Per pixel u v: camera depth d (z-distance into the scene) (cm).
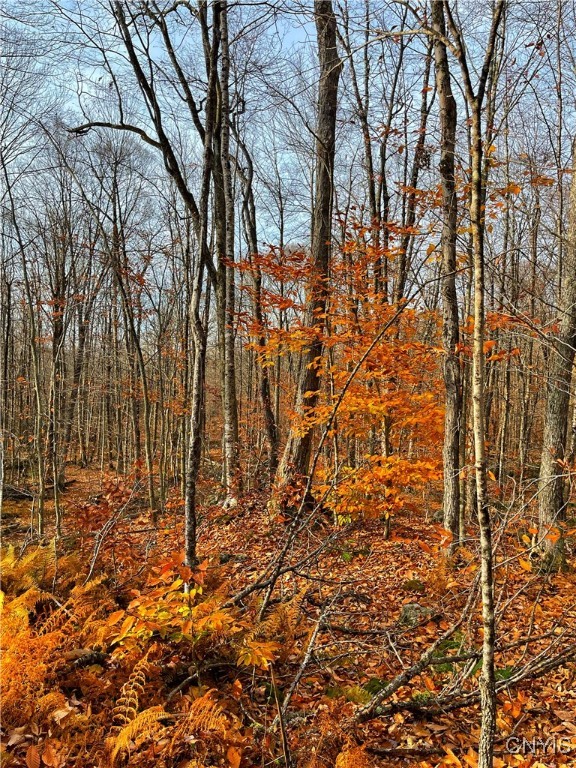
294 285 773
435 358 761
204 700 271
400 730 329
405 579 607
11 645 293
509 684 322
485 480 218
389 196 1070
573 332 614
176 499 1139
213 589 454
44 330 1680
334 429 752
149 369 1909
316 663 384
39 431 833
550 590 536
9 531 1060
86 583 404
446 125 592
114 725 286
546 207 645
